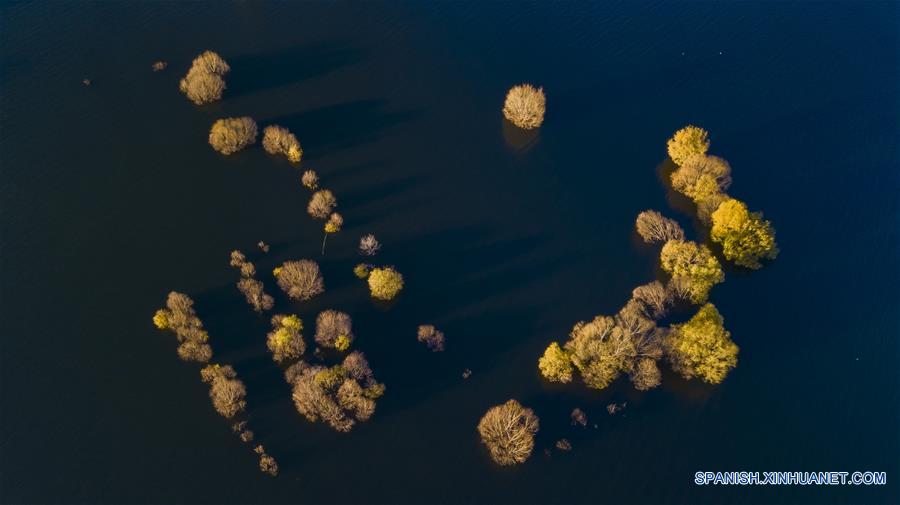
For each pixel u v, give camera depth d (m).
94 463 102.38
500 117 151.50
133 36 161.75
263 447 104.44
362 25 168.25
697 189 134.25
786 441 109.56
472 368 115.00
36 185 133.75
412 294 123.31
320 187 136.38
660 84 161.12
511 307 122.88
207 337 114.12
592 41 170.25
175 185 135.50
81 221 129.12
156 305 118.94
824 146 149.50
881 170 145.38
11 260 123.19
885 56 170.75
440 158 143.25
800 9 182.50
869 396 114.56
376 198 135.88
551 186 140.62
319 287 120.44
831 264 130.50
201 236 128.38
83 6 168.12
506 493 102.69
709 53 169.25
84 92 149.75
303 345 112.88
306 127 145.88
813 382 115.81
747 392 114.25
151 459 103.06
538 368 115.31
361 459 104.62
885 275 129.25
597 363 110.75
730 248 126.69
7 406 106.94
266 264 124.75
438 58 162.25
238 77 154.00
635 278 127.62
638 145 148.38
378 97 153.00
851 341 120.81
